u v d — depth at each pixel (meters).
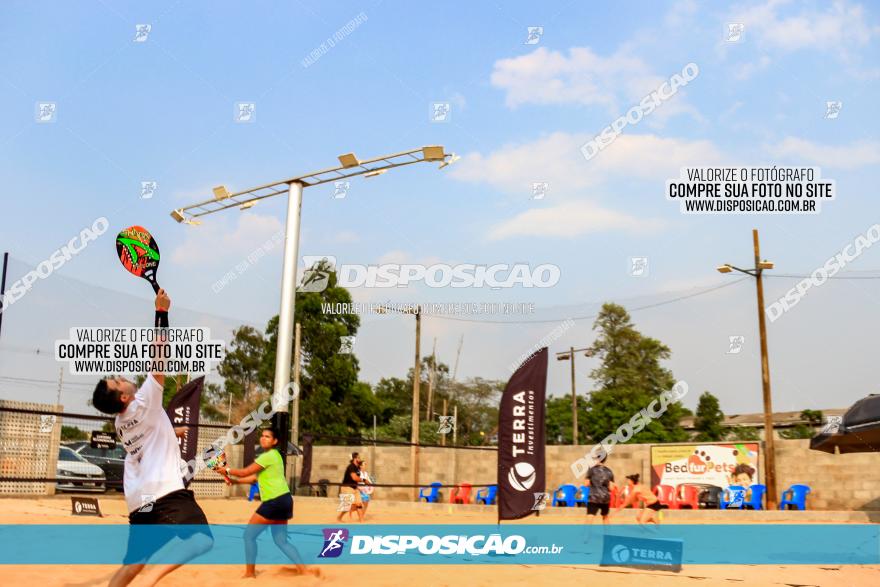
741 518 20.91
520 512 11.15
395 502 25.53
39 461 17.94
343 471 30.52
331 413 39.44
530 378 11.30
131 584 6.65
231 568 8.13
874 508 22.80
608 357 38.50
